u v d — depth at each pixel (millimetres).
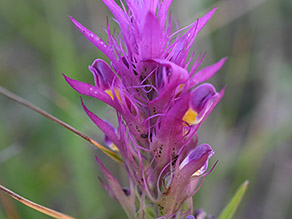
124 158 174
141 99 166
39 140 324
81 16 380
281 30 401
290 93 358
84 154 272
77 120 261
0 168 269
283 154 363
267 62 379
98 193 280
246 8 339
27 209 258
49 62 356
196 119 166
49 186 305
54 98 280
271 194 340
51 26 323
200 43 321
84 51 364
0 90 187
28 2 373
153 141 167
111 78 168
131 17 163
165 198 171
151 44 155
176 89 164
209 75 169
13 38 387
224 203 298
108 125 174
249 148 302
